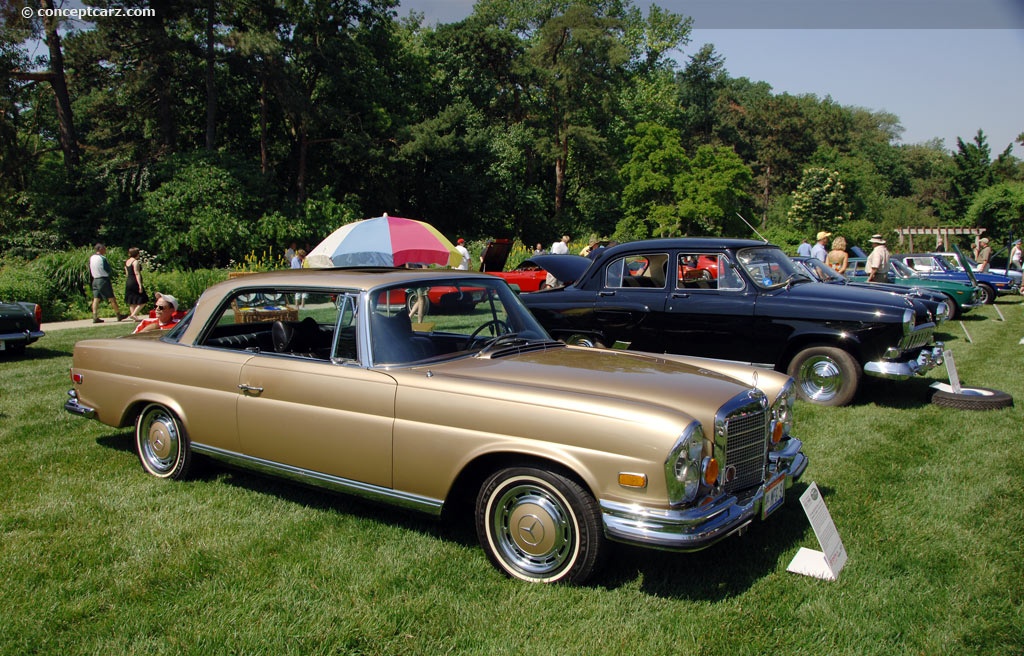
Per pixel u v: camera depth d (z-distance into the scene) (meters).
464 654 2.86
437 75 44.66
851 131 86.69
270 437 4.18
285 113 32.59
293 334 4.29
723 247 7.35
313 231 29.00
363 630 3.02
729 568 3.59
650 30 57.03
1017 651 2.87
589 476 3.19
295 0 31.78
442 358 4.03
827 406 6.96
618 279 7.80
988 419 6.40
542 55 43.28
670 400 3.41
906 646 2.91
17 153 26.41
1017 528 4.03
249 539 3.92
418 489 3.67
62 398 7.43
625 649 2.88
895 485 4.74
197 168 26.84
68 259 17.41
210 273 17.97
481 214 42.94
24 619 3.11
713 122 70.31
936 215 72.19
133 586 3.40
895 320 6.61
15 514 4.26
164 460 4.91
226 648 2.89
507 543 3.51
